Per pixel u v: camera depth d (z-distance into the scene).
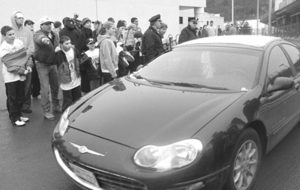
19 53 4.78
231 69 3.26
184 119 2.49
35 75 6.60
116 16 17.28
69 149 2.55
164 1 19.42
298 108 3.78
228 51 3.52
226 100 2.75
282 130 3.39
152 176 2.18
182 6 21.42
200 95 2.90
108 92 3.28
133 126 2.51
